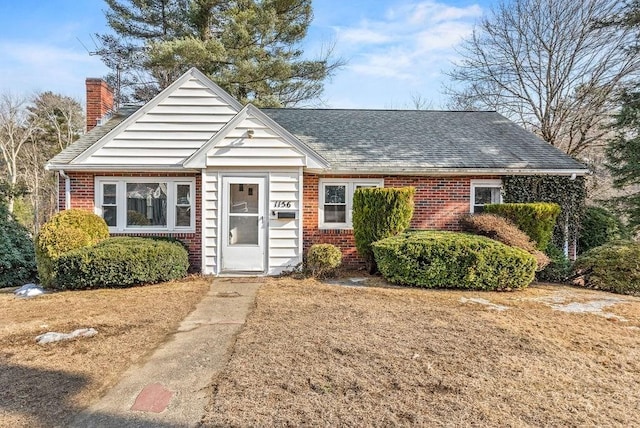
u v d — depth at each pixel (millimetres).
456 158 11328
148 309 6766
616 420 3297
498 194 11367
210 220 9906
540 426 3197
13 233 12148
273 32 20828
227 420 3223
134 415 3328
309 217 10922
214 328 5691
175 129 10430
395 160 11109
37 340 5121
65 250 8648
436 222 11156
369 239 9750
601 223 13164
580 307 7070
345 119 14000
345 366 4277
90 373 4148
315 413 3330
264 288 8383
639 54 15633
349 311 6539
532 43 18672
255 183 10031
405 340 5125
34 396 3652
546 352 4785
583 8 17000
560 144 18984
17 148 28516
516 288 8406
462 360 4496
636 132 13742
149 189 10727
